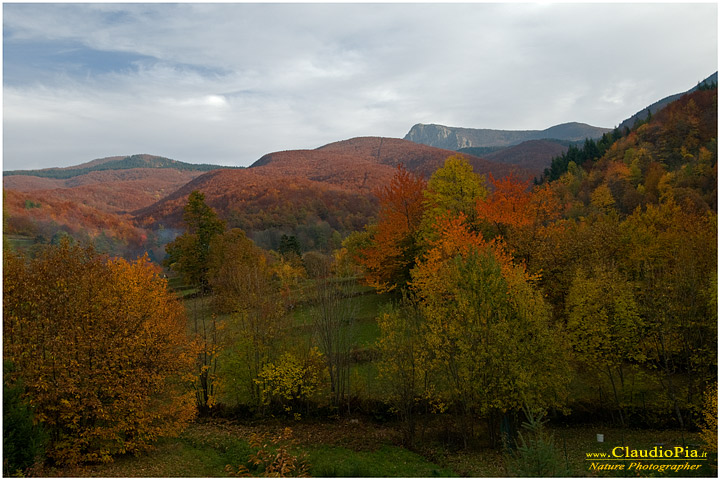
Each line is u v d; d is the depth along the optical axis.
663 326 28.83
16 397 17.39
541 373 25.98
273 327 32.62
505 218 41.19
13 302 20.75
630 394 29.98
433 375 29.70
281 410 32.09
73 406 20.11
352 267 62.84
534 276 32.50
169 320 27.94
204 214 64.81
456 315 27.02
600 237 41.31
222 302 43.06
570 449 25.02
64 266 22.64
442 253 36.56
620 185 93.00
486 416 27.55
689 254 35.41
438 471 23.08
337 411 31.25
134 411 22.38
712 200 72.81
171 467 21.84
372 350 36.38
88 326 21.66
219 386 31.67
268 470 21.09
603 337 29.56
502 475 22.14
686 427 27.52
